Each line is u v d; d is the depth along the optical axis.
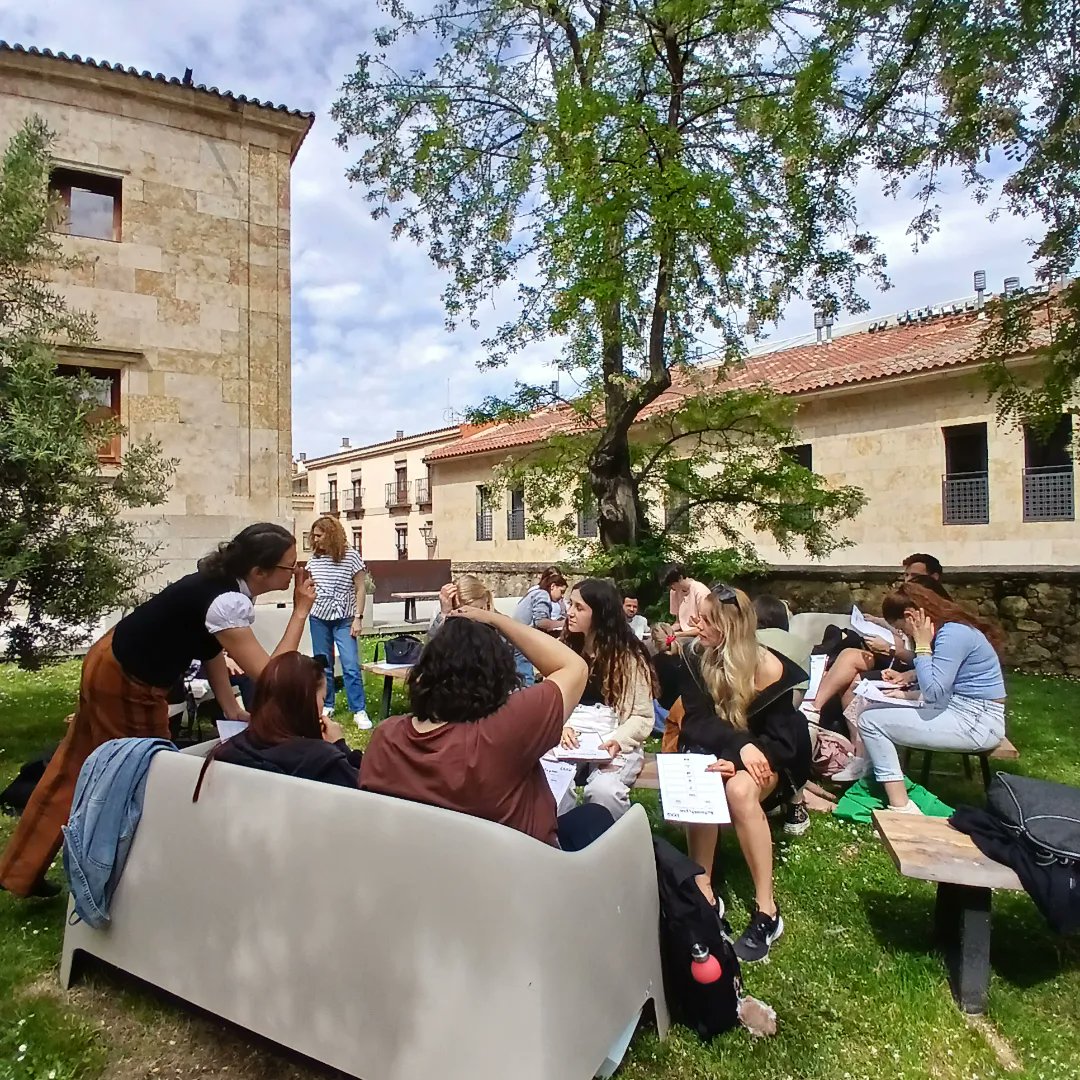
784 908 3.27
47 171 5.93
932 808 4.08
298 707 2.57
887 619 5.09
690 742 3.41
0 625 5.45
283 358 14.73
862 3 6.34
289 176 14.84
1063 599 8.80
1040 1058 2.37
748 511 11.39
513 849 1.82
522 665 6.63
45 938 2.94
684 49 8.62
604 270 7.42
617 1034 2.11
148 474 5.99
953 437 15.55
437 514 30.25
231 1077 2.24
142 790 2.56
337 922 2.04
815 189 7.79
